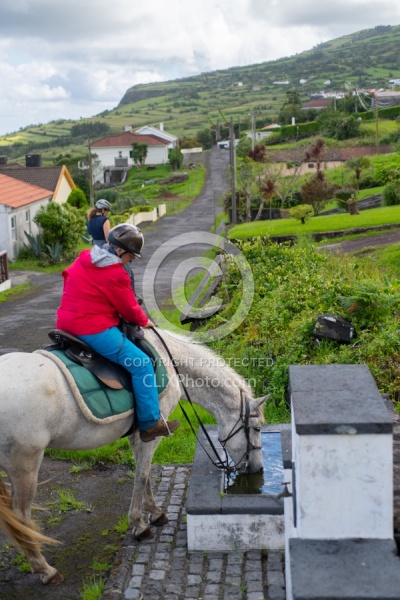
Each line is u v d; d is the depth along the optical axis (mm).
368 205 36250
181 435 8289
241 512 5457
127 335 5523
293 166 51344
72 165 94500
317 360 8930
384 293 9922
